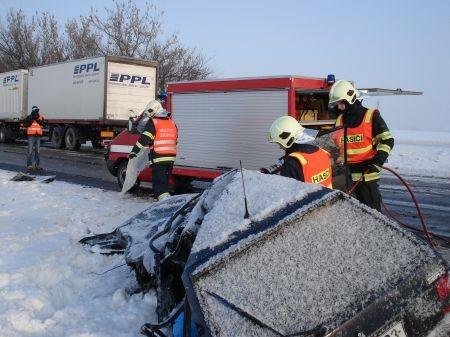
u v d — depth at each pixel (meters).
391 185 14.34
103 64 21.55
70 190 11.52
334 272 3.01
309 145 4.69
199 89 9.88
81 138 24.05
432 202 11.45
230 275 2.97
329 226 3.26
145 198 10.79
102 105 21.72
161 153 8.81
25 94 27.58
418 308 2.98
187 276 3.00
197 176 10.04
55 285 5.13
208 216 3.44
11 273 5.43
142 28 33.28
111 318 4.34
